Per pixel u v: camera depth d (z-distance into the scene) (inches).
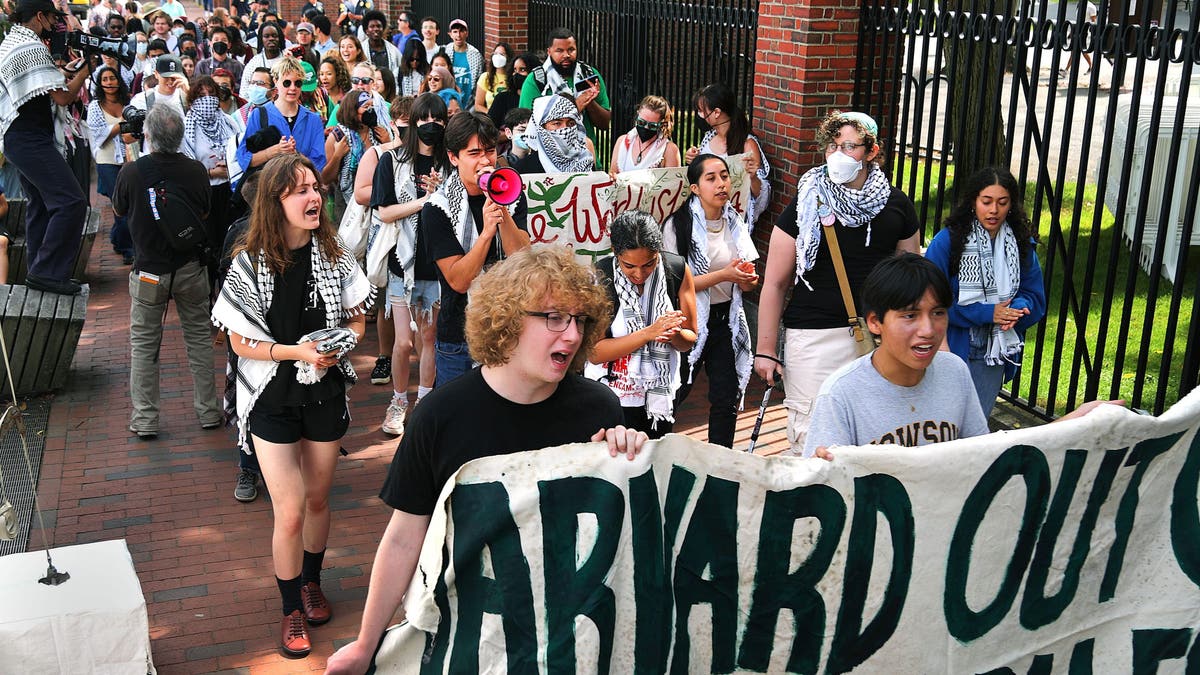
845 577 119.0
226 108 430.3
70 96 339.0
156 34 773.9
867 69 289.1
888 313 127.3
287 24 948.0
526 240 210.4
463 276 205.5
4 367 290.2
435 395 114.3
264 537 224.1
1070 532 124.9
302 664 183.5
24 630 152.6
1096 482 124.3
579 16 451.8
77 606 156.6
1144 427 123.6
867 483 117.6
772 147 312.8
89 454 262.5
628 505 111.0
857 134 191.8
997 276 191.2
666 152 309.1
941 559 121.3
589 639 111.1
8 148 330.3
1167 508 127.5
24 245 369.7
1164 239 203.8
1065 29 217.9
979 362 197.5
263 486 243.8
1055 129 556.7
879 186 195.3
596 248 233.3
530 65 414.6
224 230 342.0
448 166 253.9
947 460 118.3
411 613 111.3
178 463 257.8
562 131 293.7
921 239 258.2
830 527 117.3
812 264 195.5
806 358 199.9
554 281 109.1
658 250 186.5
